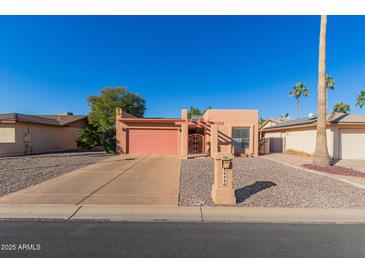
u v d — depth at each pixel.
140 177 7.89
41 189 6.06
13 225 3.81
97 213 4.37
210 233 3.60
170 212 4.46
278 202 5.12
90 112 27.58
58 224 3.88
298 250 3.12
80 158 13.79
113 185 6.63
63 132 22.45
